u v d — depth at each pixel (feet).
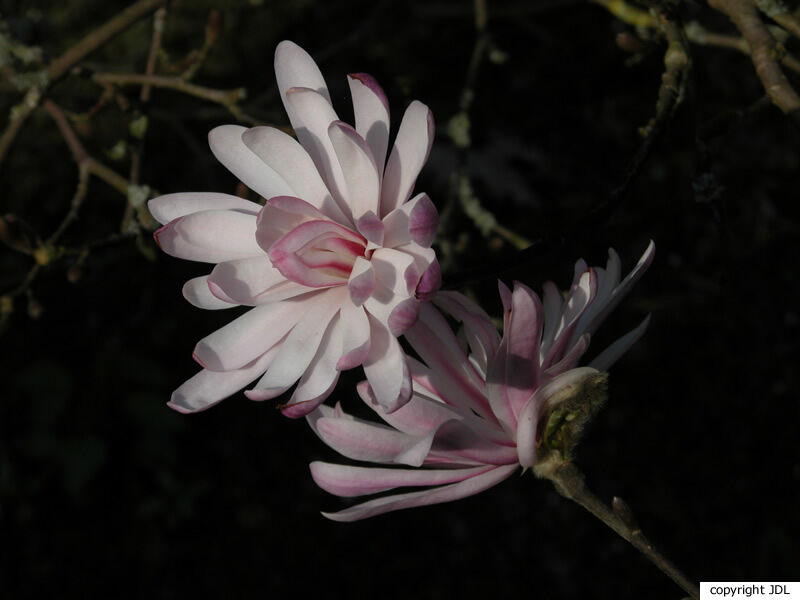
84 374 3.51
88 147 3.20
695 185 1.49
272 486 3.53
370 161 1.20
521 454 1.23
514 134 3.32
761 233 3.08
